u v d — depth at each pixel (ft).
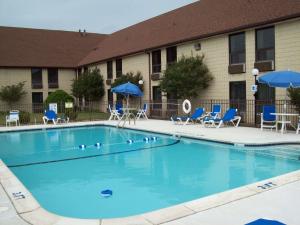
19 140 53.88
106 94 111.24
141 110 80.48
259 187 21.61
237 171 30.35
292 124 52.01
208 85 70.44
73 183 28.04
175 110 79.41
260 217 16.83
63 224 16.33
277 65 56.90
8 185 23.32
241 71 62.75
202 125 62.44
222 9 75.05
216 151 40.11
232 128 55.98
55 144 49.37
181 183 27.17
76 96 115.55
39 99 121.39
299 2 55.16
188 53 75.87
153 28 97.91
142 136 55.01
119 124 67.56
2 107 113.60
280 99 56.44
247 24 59.93
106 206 22.24
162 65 84.48
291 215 17.06
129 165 34.22
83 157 38.99
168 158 37.06
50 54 126.41
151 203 22.62
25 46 125.39
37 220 16.88
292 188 21.33
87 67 122.01
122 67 102.37
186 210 17.85
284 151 37.99
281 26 56.03
